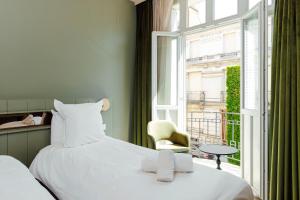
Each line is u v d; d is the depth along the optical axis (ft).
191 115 16.98
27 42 7.40
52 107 7.80
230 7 9.24
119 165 5.27
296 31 6.12
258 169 7.66
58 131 7.31
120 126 11.00
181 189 4.02
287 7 6.36
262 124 7.06
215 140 15.66
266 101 7.01
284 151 6.37
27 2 7.37
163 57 11.05
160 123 10.10
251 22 8.21
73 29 8.78
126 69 11.15
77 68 8.97
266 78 7.01
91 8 9.44
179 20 10.95
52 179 5.39
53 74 8.16
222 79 16.92
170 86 11.21
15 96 7.13
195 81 18.57
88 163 5.41
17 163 5.00
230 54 16.15
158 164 4.67
